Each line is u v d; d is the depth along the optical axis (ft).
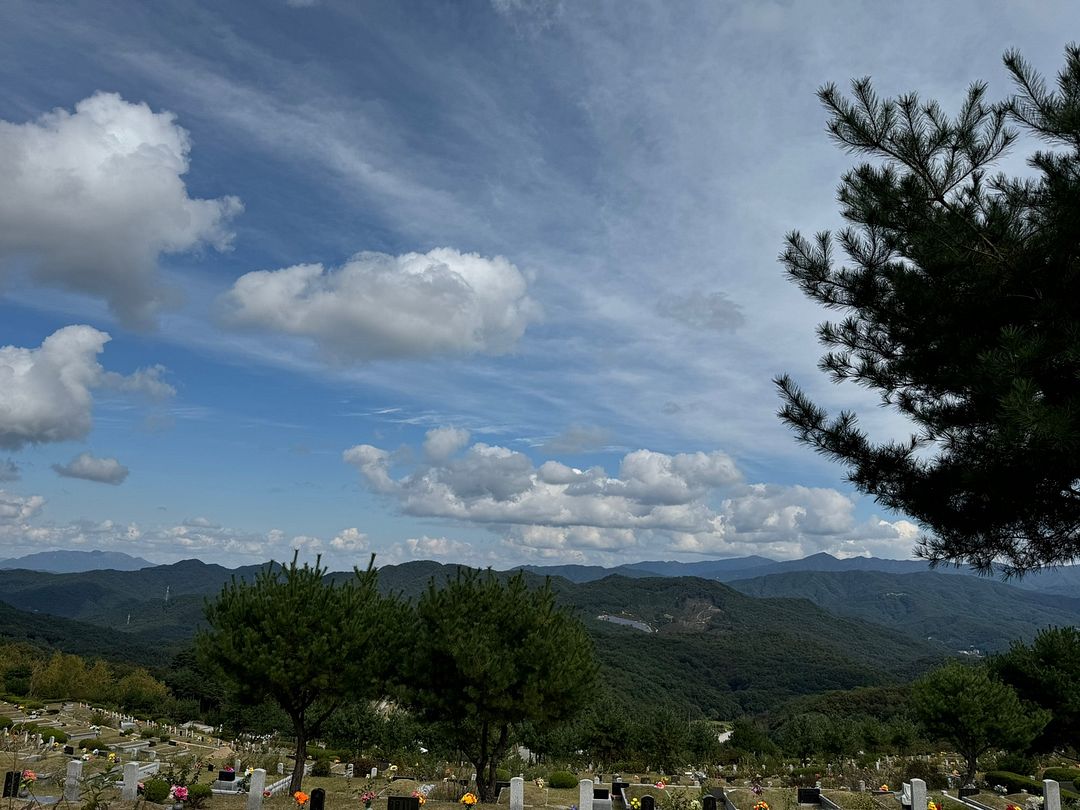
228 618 70.64
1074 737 123.65
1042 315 31.07
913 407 37.22
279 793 77.30
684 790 91.71
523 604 78.89
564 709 75.61
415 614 80.12
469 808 65.00
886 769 127.85
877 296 37.45
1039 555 36.22
